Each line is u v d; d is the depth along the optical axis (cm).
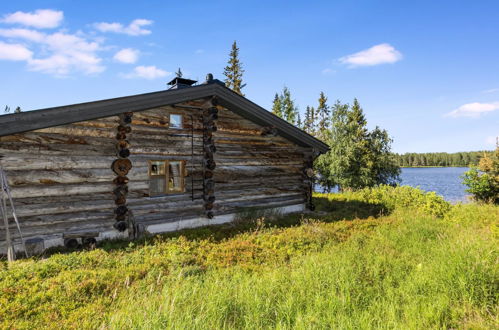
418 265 607
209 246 777
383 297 489
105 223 834
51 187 761
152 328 368
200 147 1032
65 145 780
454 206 1371
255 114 1094
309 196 1334
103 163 834
